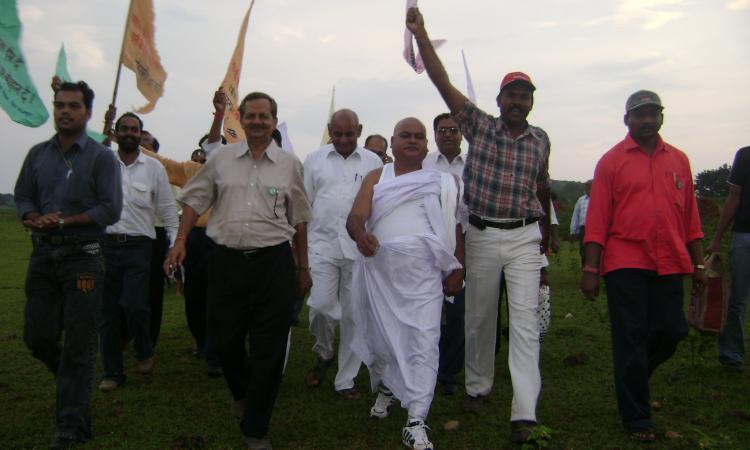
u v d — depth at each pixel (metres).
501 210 4.62
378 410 4.83
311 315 5.64
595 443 4.34
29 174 4.36
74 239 4.23
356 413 5.02
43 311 4.30
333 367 6.45
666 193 4.50
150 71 6.12
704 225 12.73
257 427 4.16
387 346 4.44
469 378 5.01
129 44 5.93
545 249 4.96
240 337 4.34
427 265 4.45
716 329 5.79
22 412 4.99
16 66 4.53
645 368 4.41
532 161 4.68
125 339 6.74
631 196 4.52
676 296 4.54
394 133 4.71
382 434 4.57
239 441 4.44
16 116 4.48
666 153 4.61
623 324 4.46
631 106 4.56
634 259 4.46
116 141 5.99
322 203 5.69
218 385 5.78
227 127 6.62
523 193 4.64
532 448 4.16
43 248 4.24
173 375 6.11
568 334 7.65
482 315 4.82
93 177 4.29
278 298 4.24
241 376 4.56
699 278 4.79
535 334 4.52
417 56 4.73
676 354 6.64
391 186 4.55
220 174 4.32
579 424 4.70
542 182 4.85
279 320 4.23
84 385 4.32
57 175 4.27
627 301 4.46
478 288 4.77
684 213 4.75
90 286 4.27
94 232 4.30
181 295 11.31
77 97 4.24
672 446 4.29
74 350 4.26
